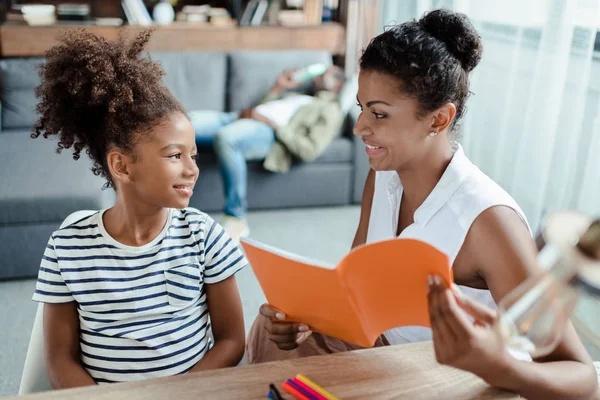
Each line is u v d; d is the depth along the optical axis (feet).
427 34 3.26
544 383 2.61
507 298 2.11
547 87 7.23
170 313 3.63
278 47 12.71
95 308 3.54
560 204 7.27
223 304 3.85
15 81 10.28
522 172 7.76
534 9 7.68
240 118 10.58
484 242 3.23
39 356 3.77
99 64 3.41
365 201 4.33
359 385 2.68
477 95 8.83
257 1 12.68
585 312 6.26
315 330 3.40
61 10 12.19
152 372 3.58
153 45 12.12
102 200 8.02
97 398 2.56
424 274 2.57
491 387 2.69
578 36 6.86
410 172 3.60
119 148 3.41
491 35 8.52
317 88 11.26
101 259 3.55
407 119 3.28
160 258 3.61
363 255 2.58
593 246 1.80
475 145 9.08
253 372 2.76
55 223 7.93
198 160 10.17
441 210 3.43
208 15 12.91
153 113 3.37
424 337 3.72
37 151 9.23
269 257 2.91
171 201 3.49
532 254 3.13
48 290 3.55
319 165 10.61
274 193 10.57
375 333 3.07
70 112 3.54
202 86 11.33
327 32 12.84
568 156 7.13
